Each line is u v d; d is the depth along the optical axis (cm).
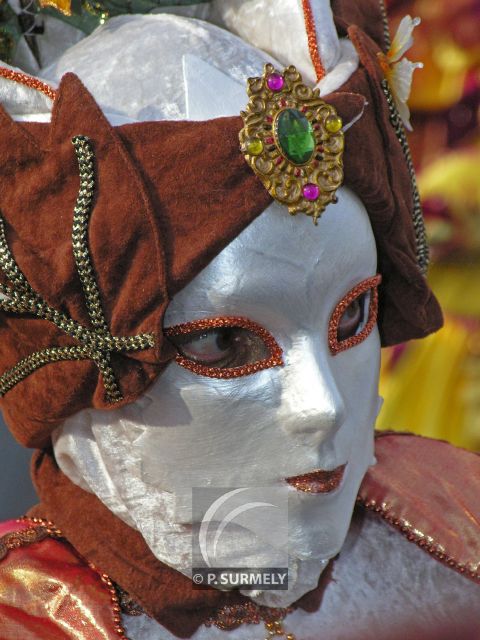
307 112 412
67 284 404
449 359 912
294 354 423
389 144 450
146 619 454
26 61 467
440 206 902
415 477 526
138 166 401
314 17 449
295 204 405
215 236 397
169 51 439
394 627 477
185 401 420
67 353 416
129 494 443
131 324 405
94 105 403
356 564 491
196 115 421
